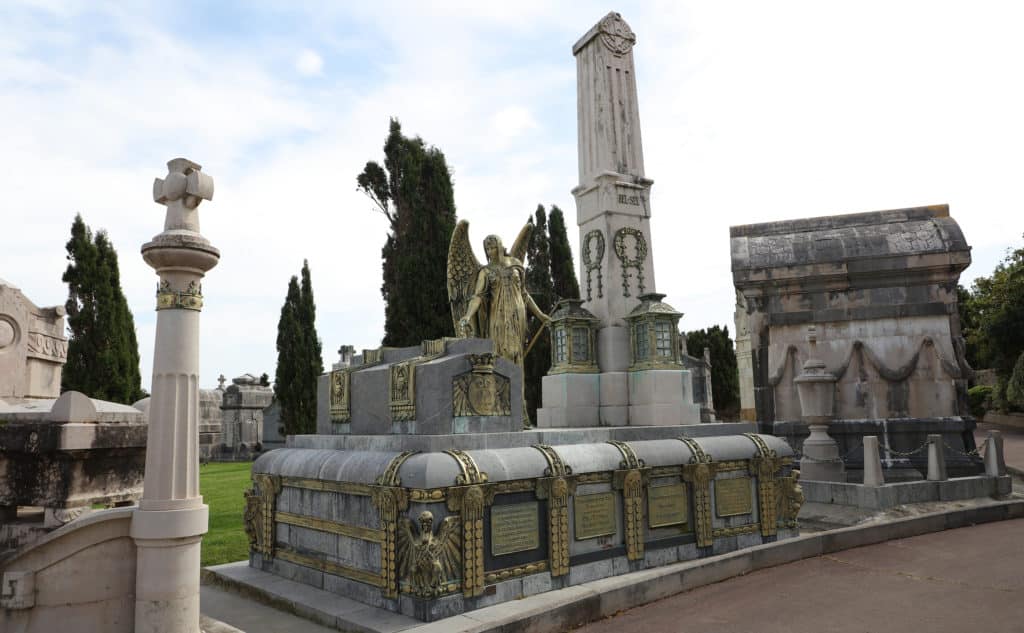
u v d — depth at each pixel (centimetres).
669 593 743
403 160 2227
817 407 1468
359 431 871
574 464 777
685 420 1066
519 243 1045
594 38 1249
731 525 930
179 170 573
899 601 693
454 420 755
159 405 553
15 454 617
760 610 679
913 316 1688
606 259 1155
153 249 550
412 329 2025
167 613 536
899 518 1137
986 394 3694
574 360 1112
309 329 2962
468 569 666
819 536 921
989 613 639
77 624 536
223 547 1103
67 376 2280
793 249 1825
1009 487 1333
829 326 1742
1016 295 3080
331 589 769
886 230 1805
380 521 700
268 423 3606
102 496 641
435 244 2080
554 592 726
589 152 1236
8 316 1001
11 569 536
